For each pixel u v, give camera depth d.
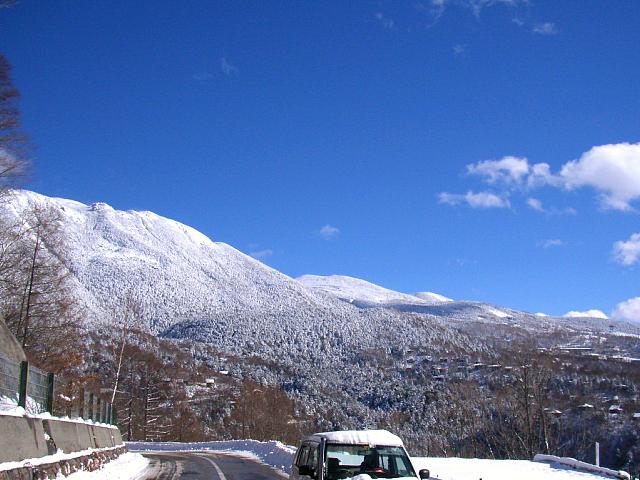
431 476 20.38
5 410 13.49
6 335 22.94
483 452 53.78
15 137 25.94
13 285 35.31
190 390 106.75
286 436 90.12
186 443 54.16
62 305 38.47
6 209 33.81
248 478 22.89
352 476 10.13
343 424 103.31
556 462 29.64
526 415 49.53
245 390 109.69
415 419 80.00
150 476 22.61
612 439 47.06
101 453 22.80
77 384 37.84
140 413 71.81
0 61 24.42
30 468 13.00
